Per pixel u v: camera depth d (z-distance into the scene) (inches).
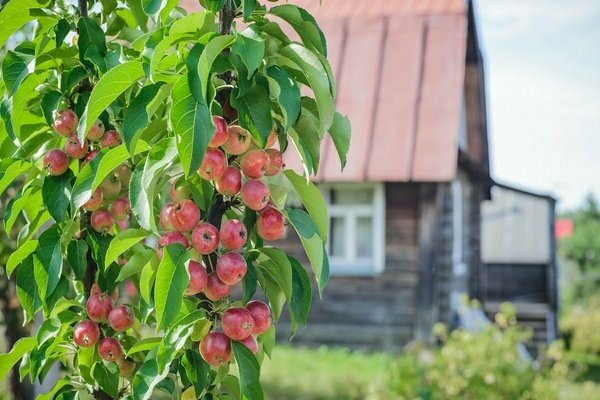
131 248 44.1
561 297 462.6
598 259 553.3
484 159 290.4
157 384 40.7
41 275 42.9
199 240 38.2
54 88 46.0
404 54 219.5
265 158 39.4
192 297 39.9
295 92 38.0
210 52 36.1
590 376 247.3
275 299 41.9
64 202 43.6
